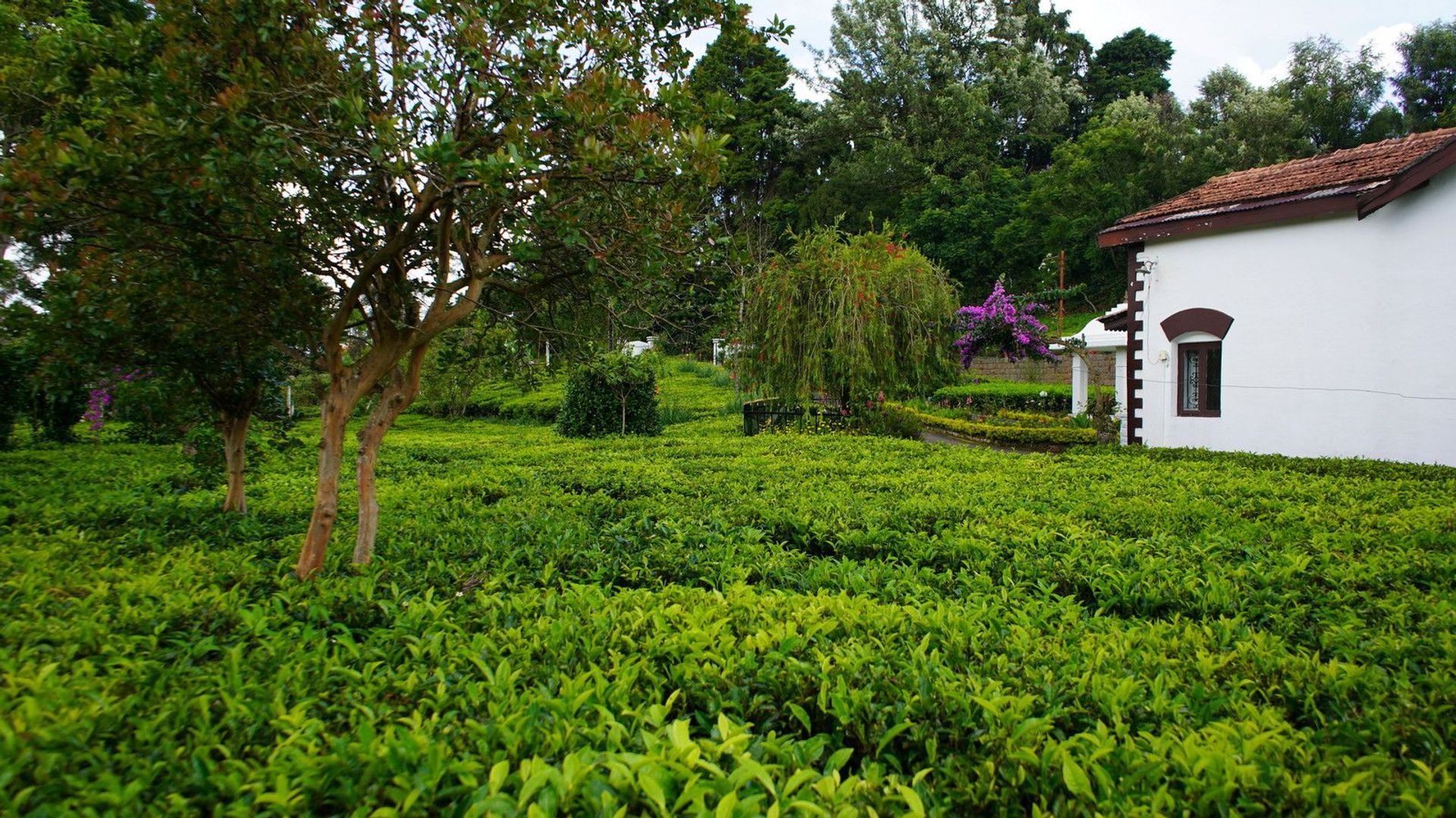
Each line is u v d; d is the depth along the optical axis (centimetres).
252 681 251
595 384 1670
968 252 3566
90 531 540
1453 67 3566
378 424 455
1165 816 185
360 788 189
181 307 451
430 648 283
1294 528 523
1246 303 1071
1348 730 232
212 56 370
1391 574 404
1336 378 988
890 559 468
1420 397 916
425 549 482
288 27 393
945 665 274
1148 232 1158
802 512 585
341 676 265
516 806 174
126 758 200
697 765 187
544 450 1166
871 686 251
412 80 405
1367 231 954
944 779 211
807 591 397
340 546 497
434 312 433
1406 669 283
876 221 3775
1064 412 2252
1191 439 1141
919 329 1566
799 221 3797
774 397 1755
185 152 352
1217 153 3153
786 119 4041
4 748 193
